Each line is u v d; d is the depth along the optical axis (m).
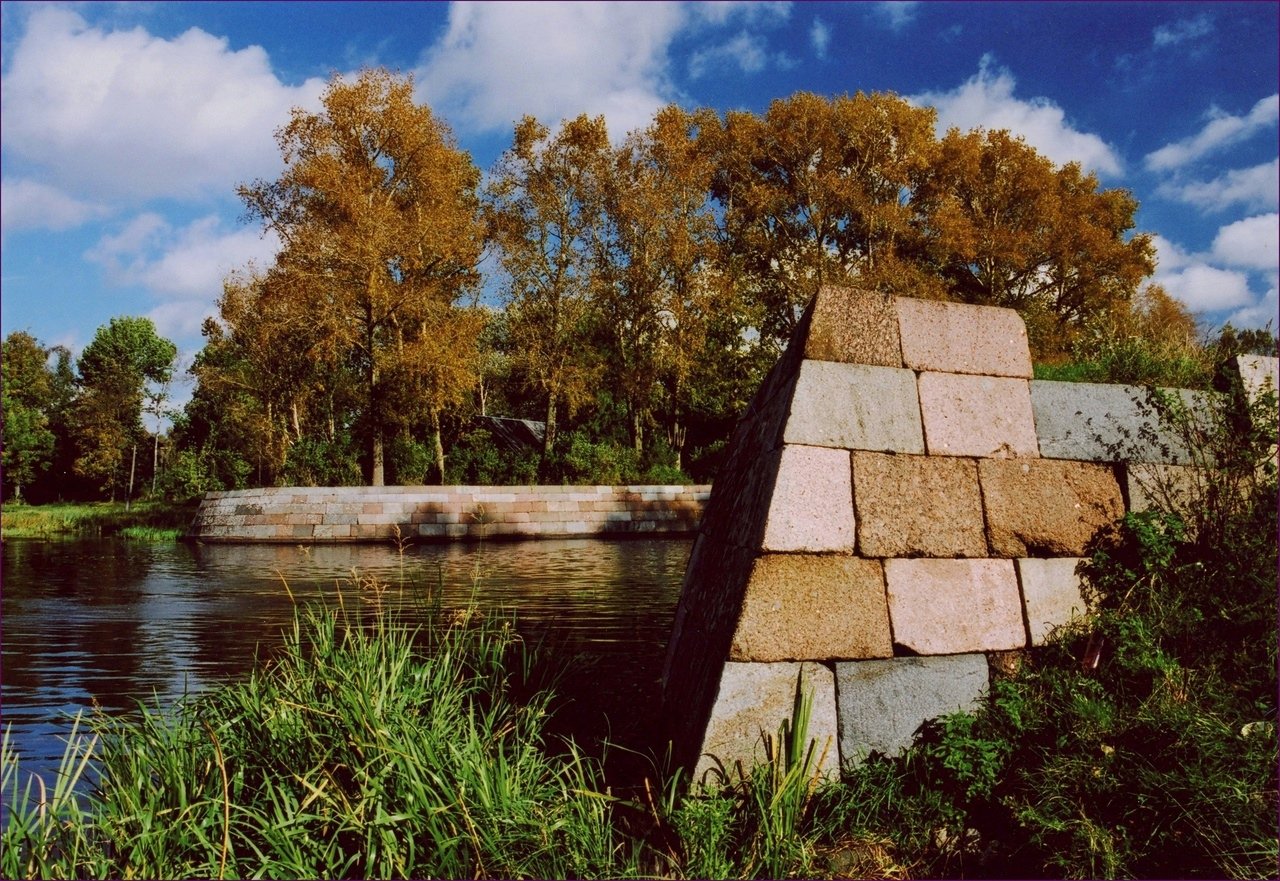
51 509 41.19
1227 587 4.52
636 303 31.25
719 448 33.31
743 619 3.99
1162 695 4.07
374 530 23.88
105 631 8.73
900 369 4.59
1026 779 3.78
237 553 19.64
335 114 26.81
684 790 3.83
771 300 37.94
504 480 29.75
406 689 4.08
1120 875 3.31
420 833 3.23
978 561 4.49
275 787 3.47
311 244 25.92
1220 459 5.00
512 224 30.41
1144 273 42.41
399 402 27.36
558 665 5.75
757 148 38.19
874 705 4.13
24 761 4.66
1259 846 3.27
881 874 3.57
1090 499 4.84
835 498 4.26
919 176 40.22
